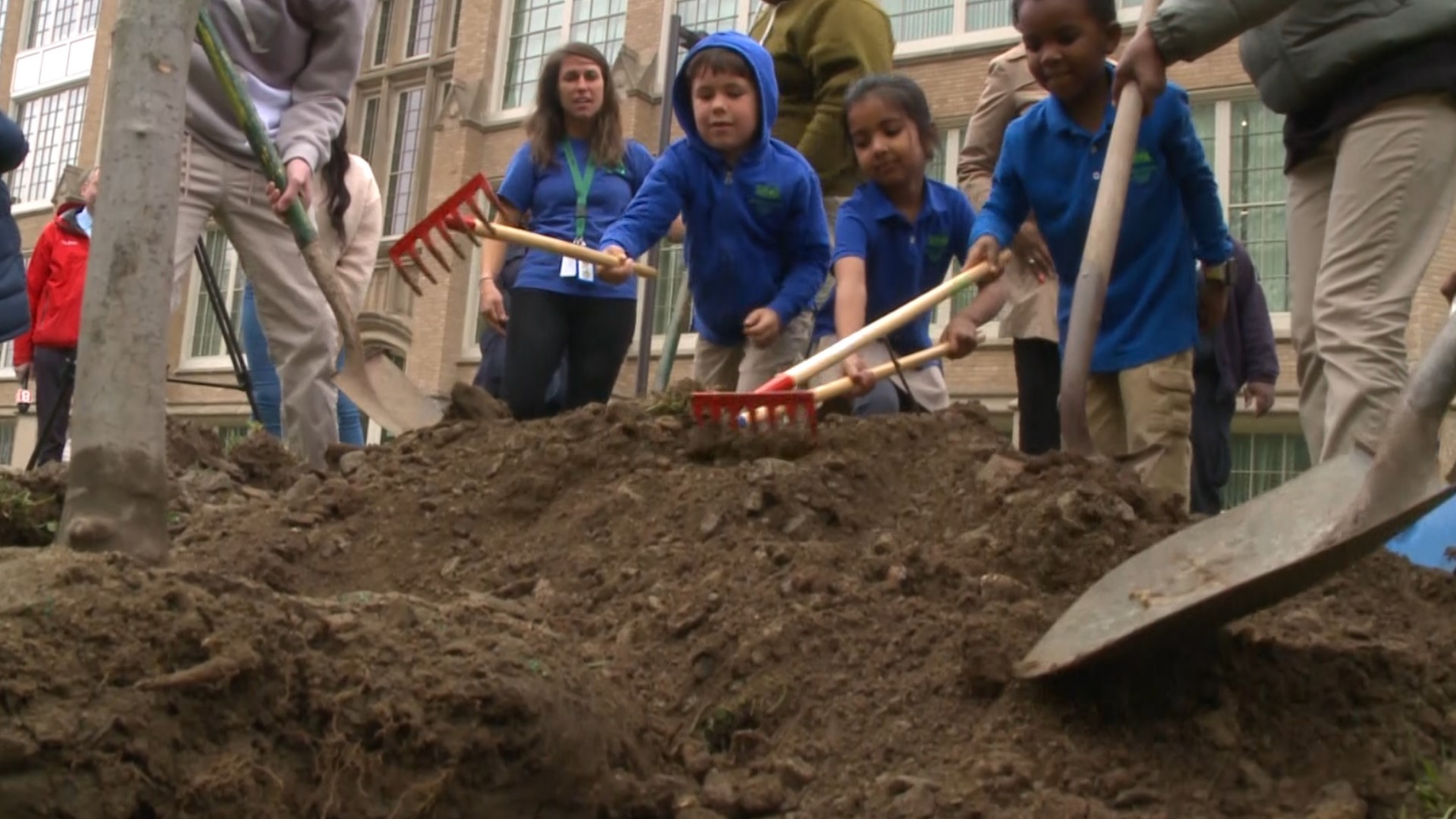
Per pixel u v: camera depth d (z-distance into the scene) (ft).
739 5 55.67
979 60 48.88
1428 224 11.30
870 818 6.64
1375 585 9.16
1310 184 12.53
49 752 5.72
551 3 61.87
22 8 83.76
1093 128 12.43
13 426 78.28
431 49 67.00
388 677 6.50
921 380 14.69
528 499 10.77
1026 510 9.22
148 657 6.11
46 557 6.56
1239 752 6.99
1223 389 18.16
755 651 7.97
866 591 8.43
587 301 17.12
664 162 14.48
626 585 9.11
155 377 7.09
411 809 6.18
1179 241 12.43
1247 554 7.52
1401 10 11.09
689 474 10.53
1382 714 7.30
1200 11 10.35
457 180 61.62
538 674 6.86
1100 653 7.00
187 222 14.49
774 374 14.96
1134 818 6.48
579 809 6.64
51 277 25.13
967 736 7.14
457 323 60.90
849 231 14.03
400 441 12.25
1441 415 6.93
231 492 12.92
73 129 80.48
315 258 13.35
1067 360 9.87
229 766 6.00
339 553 10.43
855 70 17.12
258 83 15.01
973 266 12.48
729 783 7.06
